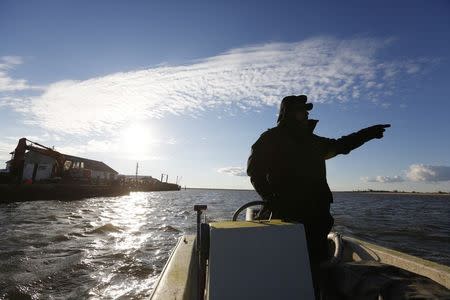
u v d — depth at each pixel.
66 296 6.57
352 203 64.81
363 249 3.25
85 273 8.01
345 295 1.91
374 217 26.59
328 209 2.37
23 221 17.83
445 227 19.81
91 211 26.05
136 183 86.31
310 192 2.28
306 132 2.46
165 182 122.75
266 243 1.67
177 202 47.16
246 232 1.67
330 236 3.05
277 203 2.27
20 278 7.48
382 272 1.93
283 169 2.28
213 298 1.54
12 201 31.45
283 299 1.58
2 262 8.69
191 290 2.30
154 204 40.16
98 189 48.38
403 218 26.52
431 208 49.09
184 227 17.25
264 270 1.61
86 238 12.73
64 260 9.13
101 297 6.53
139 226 17.03
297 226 1.75
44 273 7.91
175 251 3.06
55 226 15.99
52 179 40.12
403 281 1.81
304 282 1.63
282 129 2.40
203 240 1.80
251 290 1.57
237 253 1.62
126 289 6.98
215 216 23.08
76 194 41.56
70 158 58.12
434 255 11.20
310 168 2.33
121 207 32.56
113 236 13.41
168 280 2.22
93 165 67.19
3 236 12.66
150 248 10.98
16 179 32.53
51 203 33.59
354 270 1.98
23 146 33.47
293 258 1.67
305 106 2.45
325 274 2.16
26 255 9.56
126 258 9.47
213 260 1.60
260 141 2.36
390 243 13.38
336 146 2.72
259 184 2.30
